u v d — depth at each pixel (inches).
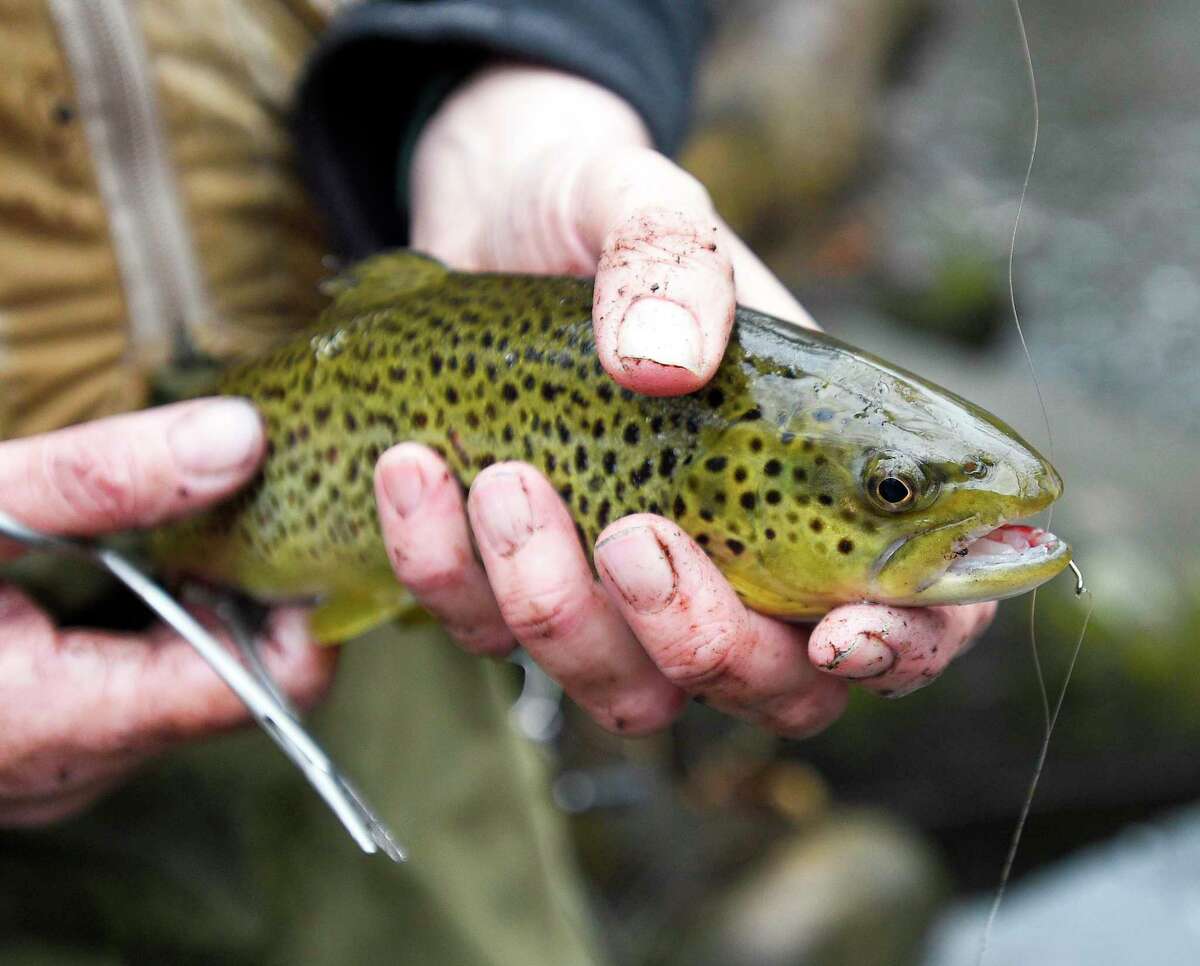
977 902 32.1
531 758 22.3
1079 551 38.5
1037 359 64.8
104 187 17.4
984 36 102.1
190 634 15.4
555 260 16.7
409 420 15.6
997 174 81.4
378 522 16.0
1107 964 24.3
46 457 15.7
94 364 17.5
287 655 17.0
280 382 16.6
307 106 18.3
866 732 33.6
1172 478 47.1
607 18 18.8
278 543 16.8
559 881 21.4
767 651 14.4
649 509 14.7
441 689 20.8
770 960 26.5
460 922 20.1
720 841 29.2
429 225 18.4
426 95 18.8
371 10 18.1
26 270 17.0
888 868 28.6
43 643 16.3
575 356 14.8
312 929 20.0
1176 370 63.7
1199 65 98.1
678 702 15.4
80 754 16.3
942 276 62.1
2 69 16.5
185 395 17.9
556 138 17.6
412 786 20.4
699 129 42.4
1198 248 75.1
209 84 18.0
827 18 44.4
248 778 19.7
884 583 14.1
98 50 17.2
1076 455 49.1
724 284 14.3
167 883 19.3
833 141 44.3
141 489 15.8
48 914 18.7
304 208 18.9
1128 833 29.7
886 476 13.9
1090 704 33.6
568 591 14.6
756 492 14.3
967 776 33.4
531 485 14.6
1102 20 108.1
